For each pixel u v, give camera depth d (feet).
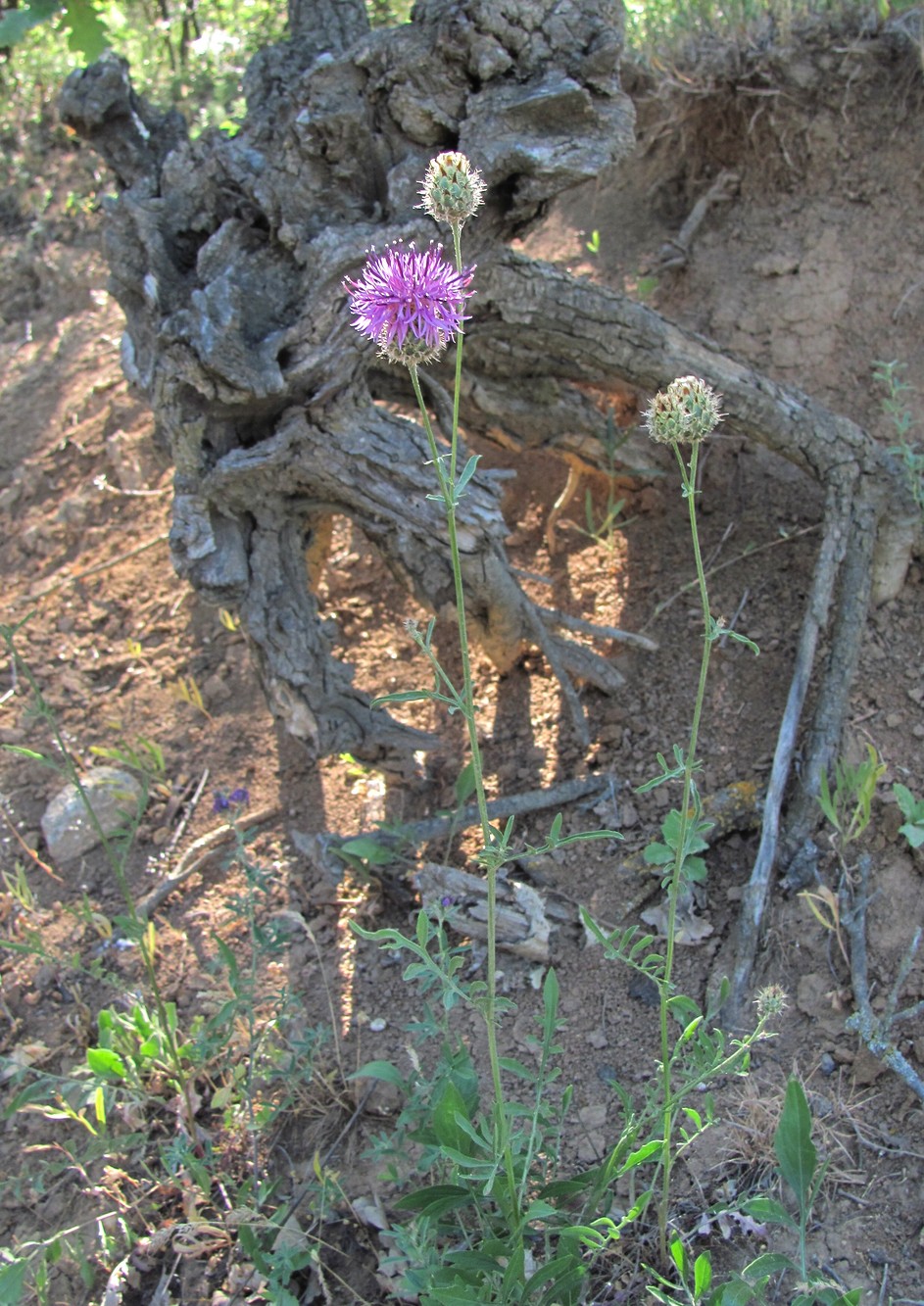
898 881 9.01
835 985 8.67
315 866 10.55
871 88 12.64
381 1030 9.27
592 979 9.23
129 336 10.30
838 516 10.56
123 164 10.25
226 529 10.07
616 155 9.24
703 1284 6.27
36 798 11.84
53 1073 9.71
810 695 10.33
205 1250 8.32
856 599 10.30
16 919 10.84
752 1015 8.63
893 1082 8.11
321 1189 8.07
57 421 15.62
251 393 9.22
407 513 9.81
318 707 10.19
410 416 13.34
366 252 9.20
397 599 12.55
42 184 19.12
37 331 17.31
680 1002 6.46
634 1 14.24
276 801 11.21
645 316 10.37
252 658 10.46
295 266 9.59
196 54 20.30
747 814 9.67
